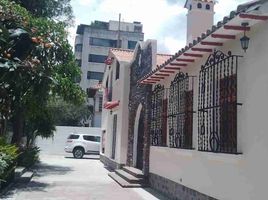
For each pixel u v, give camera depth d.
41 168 20.59
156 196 12.23
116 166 19.47
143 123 16.66
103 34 72.94
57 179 16.05
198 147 9.45
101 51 72.56
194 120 10.13
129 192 12.95
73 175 17.81
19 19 10.69
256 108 7.09
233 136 7.83
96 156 31.92
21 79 9.43
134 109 17.52
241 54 7.78
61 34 15.16
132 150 17.56
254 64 7.25
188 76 10.66
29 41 10.18
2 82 9.46
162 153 12.84
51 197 11.48
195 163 9.79
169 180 11.91
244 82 7.59
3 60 9.17
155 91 14.02
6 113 10.91
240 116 7.66
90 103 52.88
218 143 8.32
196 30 13.54
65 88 16.33
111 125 22.39
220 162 8.34
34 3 20.25
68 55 15.63
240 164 7.51
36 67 9.75
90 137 30.31
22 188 13.01
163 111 13.10
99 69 72.31
